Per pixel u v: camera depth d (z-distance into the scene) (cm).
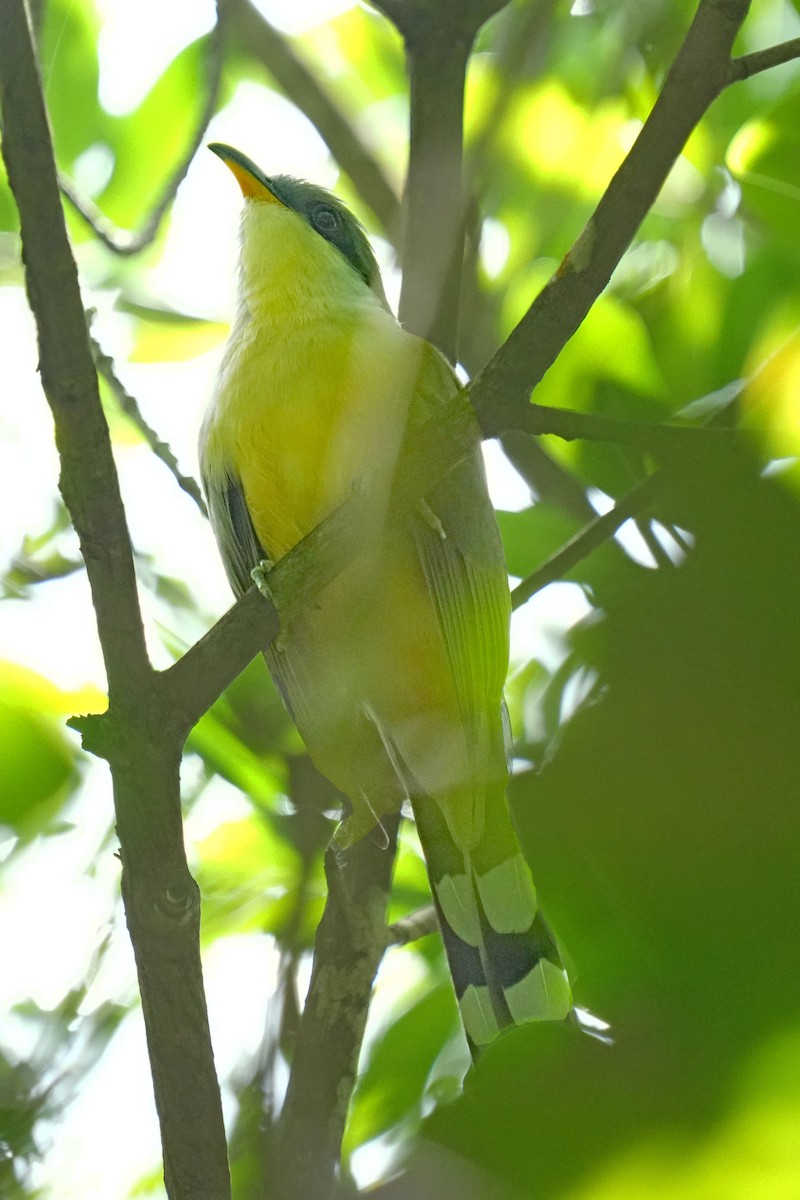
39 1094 683
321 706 726
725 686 244
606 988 278
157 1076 506
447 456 555
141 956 505
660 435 462
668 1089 250
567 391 700
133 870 503
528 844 292
